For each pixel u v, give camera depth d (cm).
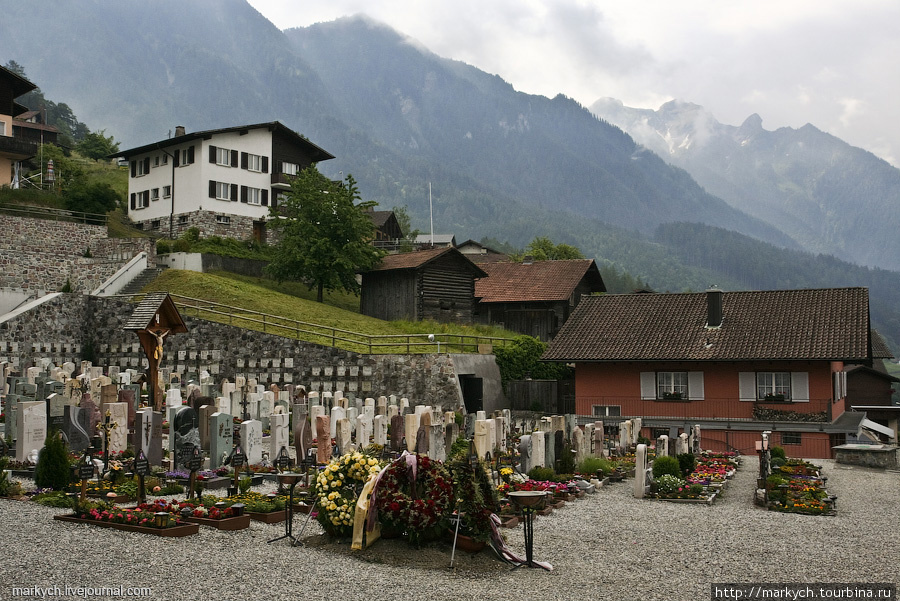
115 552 1389
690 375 4384
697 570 1498
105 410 2914
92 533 1505
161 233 7112
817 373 4147
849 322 4228
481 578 1388
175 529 1535
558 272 6725
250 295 5497
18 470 2142
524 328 6500
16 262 5378
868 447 3628
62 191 7438
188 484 2103
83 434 2372
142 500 1698
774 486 2508
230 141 7038
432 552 1495
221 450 2375
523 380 5053
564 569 1481
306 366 4619
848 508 2389
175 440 2306
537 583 1374
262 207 7262
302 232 6188
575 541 1739
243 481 2039
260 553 1454
